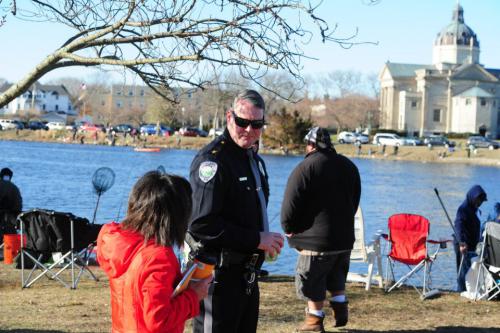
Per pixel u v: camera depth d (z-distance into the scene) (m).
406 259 9.79
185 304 3.38
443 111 128.88
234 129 4.58
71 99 152.50
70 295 9.06
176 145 86.38
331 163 6.70
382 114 130.75
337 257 6.90
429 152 82.75
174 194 3.40
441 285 12.84
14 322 7.36
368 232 22.97
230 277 4.54
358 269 13.98
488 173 61.53
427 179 52.31
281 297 8.98
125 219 3.44
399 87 132.38
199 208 4.44
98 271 11.11
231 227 4.46
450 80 128.00
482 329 7.74
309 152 6.83
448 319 8.19
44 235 9.61
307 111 121.25
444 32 148.25
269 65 5.52
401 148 86.94
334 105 125.12
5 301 8.58
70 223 9.55
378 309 8.58
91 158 60.94
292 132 77.88
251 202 4.62
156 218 3.35
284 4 5.48
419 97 128.88
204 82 5.92
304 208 6.76
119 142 90.38
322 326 7.12
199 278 3.54
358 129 120.12
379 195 38.50
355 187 6.89
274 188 39.75
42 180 37.97
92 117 130.75
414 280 13.19
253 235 4.50
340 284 7.13
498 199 38.53
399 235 9.92
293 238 6.89
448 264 15.18
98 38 5.79
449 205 34.31
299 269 6.95
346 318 7.20
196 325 4.59
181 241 3.47
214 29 5.43
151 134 94.12
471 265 9.79
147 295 3.23
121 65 5.61
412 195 38.97
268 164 62.75
